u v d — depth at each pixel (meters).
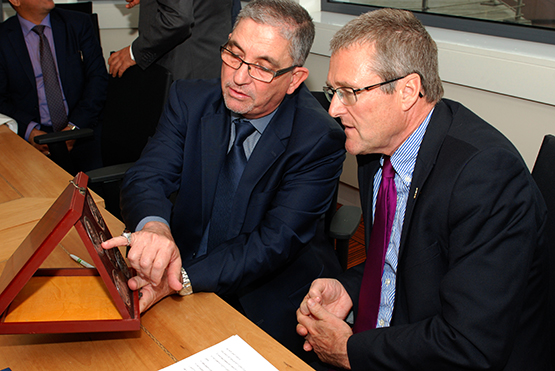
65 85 2.78
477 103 2.14
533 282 1.00
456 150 1.00
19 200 1.48
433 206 1.00
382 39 0.99
